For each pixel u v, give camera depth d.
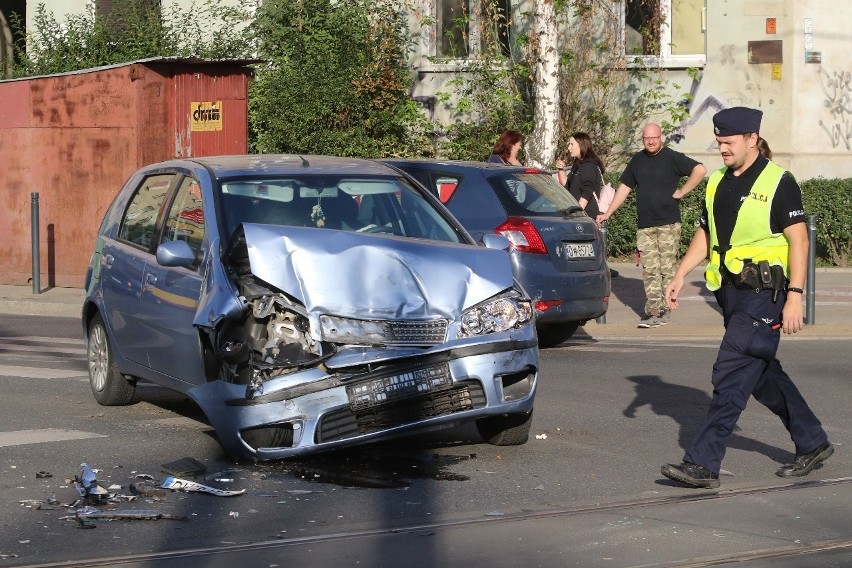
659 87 25.38
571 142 18.80
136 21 27.05
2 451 9.64
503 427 9.77
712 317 17.78
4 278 22.23
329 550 7.11
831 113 24.59
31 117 21.72
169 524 7.68
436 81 27.11
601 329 17.05
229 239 9.72
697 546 7.20
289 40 25.56
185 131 20.94
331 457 9.52
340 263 9.07
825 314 17.66
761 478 8.91
